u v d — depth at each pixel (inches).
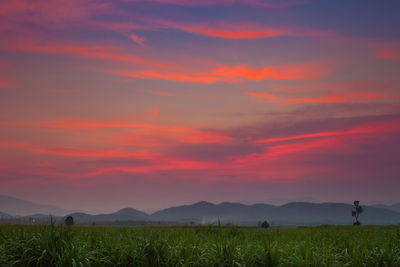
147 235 483.8
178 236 551.2
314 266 390.0
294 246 463.8
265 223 4945.9
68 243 391.5
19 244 385.7
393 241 542.9
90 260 377.1
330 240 593.9
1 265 352.5
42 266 366.0
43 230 436.1
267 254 400.2
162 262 380.2
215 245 430.9
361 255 426.6
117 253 392.2
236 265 389.4
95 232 564.7
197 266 387.5
